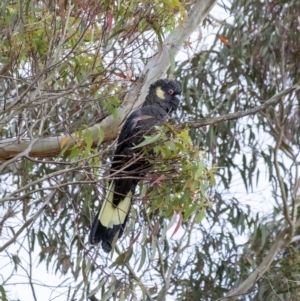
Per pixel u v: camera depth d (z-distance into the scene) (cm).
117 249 1065
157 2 823
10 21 851
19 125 987
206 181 809
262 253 1317
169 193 824
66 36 860
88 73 827
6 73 992
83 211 1069
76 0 794
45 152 995
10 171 1246
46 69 815
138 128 912
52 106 919
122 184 916
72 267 1164
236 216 1309
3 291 854
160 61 1045
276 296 1197
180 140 795
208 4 1092
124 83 959
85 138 835
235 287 1250
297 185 1248
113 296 998
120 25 838
